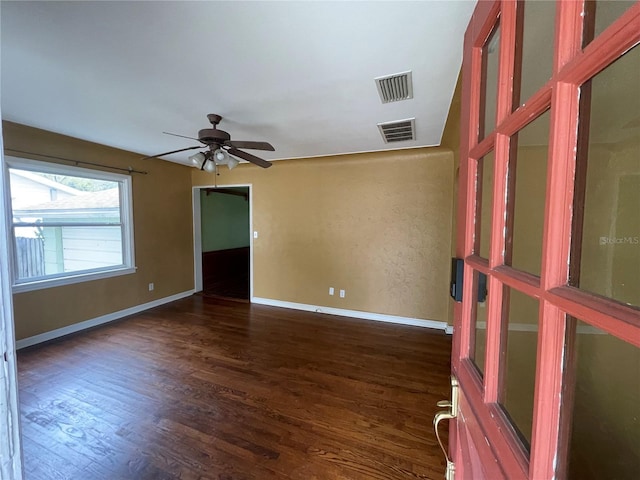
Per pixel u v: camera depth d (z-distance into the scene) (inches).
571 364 18.1
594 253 17.4
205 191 237.6
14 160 118.8
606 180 17.5
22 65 69.9
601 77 16.4
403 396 93.5
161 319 164.4
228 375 105.4
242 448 71.6
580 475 18.7
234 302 199.0
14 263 124.2
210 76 74.4
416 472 65.2
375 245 164.4
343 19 53.5
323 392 95.4
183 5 50.3
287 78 75.1
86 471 64.9
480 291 31.8
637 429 19.4
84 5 50.3
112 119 107.4
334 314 175.5
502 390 24.9
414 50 62.8
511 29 23.6
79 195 148.0
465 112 34.0
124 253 169.0
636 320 12.4
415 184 154.6
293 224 184.1
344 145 139.4
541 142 20.8
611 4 16.6
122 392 94.3
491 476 23.5
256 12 51.8
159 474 64.2
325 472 65.1
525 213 23.2
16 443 19.8
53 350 124.2
